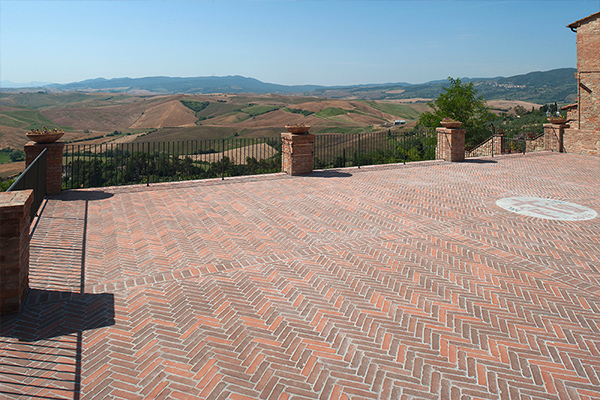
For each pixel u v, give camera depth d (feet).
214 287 15.31
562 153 58.44
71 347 11.34
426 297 14.58
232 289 15.16
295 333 12.20
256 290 15.08
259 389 9.75
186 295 14.65
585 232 22.29
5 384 9.77
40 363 10.61
